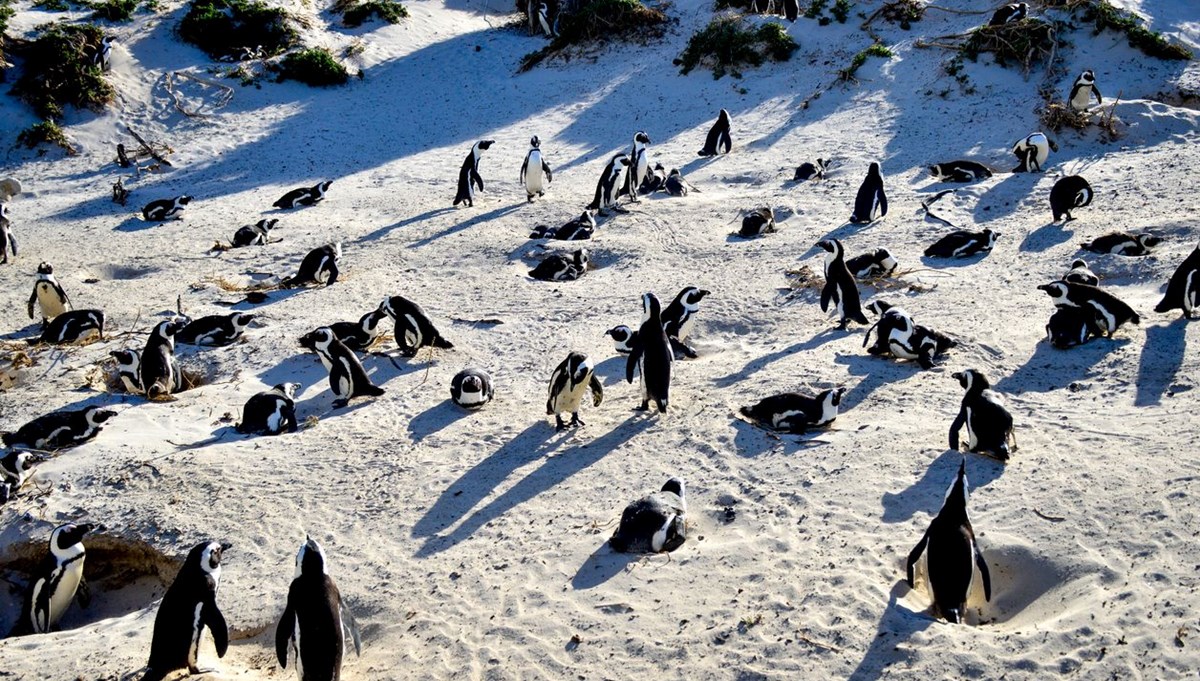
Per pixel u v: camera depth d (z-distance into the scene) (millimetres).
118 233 22797
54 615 9703
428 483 11117
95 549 10719
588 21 34781
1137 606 7715
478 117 30891
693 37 32312
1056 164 22344
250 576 9680
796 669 7562
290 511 10789
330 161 28000
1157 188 19500
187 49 34625
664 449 11297
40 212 24844
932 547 8047
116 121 30672
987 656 7422
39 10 35344
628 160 21500
